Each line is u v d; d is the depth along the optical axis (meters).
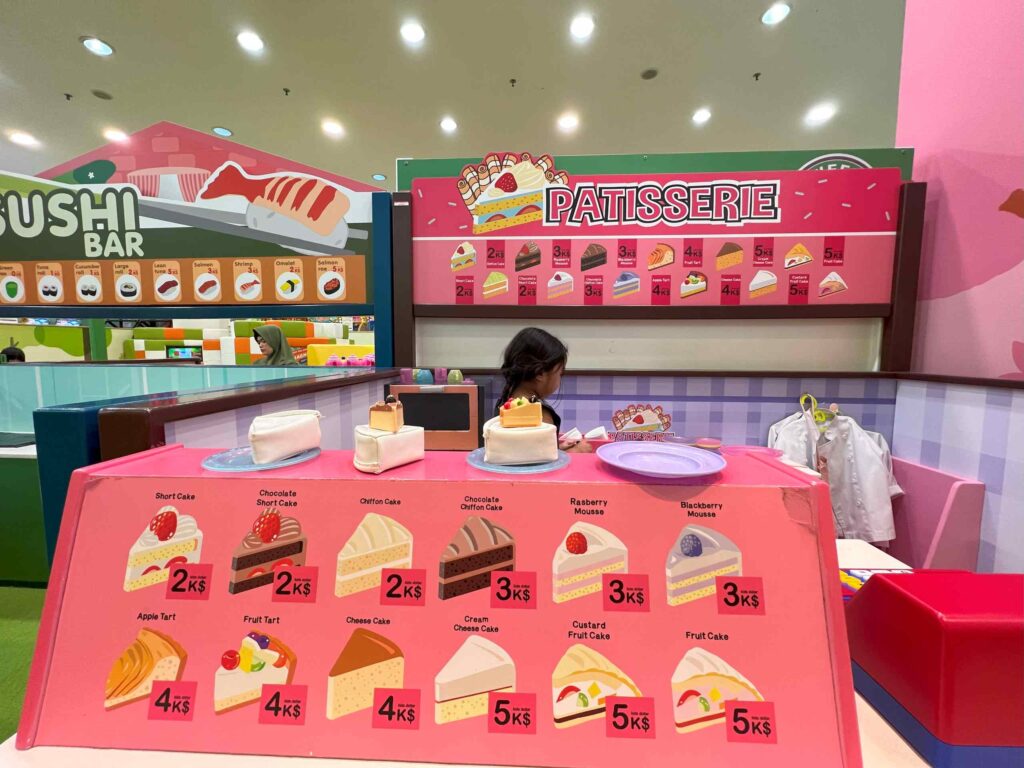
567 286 1.70
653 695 0.42
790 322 1.68
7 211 1.69
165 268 1.71
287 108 3.55
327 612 0.44
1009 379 1.27
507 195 1.68
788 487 0.47
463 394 1.16
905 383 1.58
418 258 1.72
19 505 1.57
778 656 0.42
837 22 2.57
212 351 3.86
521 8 2.49
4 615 1.42
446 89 3.26
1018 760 0.41
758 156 1.62
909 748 0.44
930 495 1.43
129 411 0.55
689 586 0.45
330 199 1.69
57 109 3.59
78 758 0.40
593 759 0.40
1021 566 1.19
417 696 0.42
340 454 0.59
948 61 1.48
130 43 2.82
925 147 1.57
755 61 2.91
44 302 1.73
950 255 1.49
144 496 0.47
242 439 0.77
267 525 0.47
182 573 0.45
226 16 2.58
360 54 2.88
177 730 0.41
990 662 0.41
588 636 0.43
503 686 0.42
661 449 0.57
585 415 1.75
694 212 1.63
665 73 3.05
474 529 0.46
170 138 4.10
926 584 0.48
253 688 0.43
